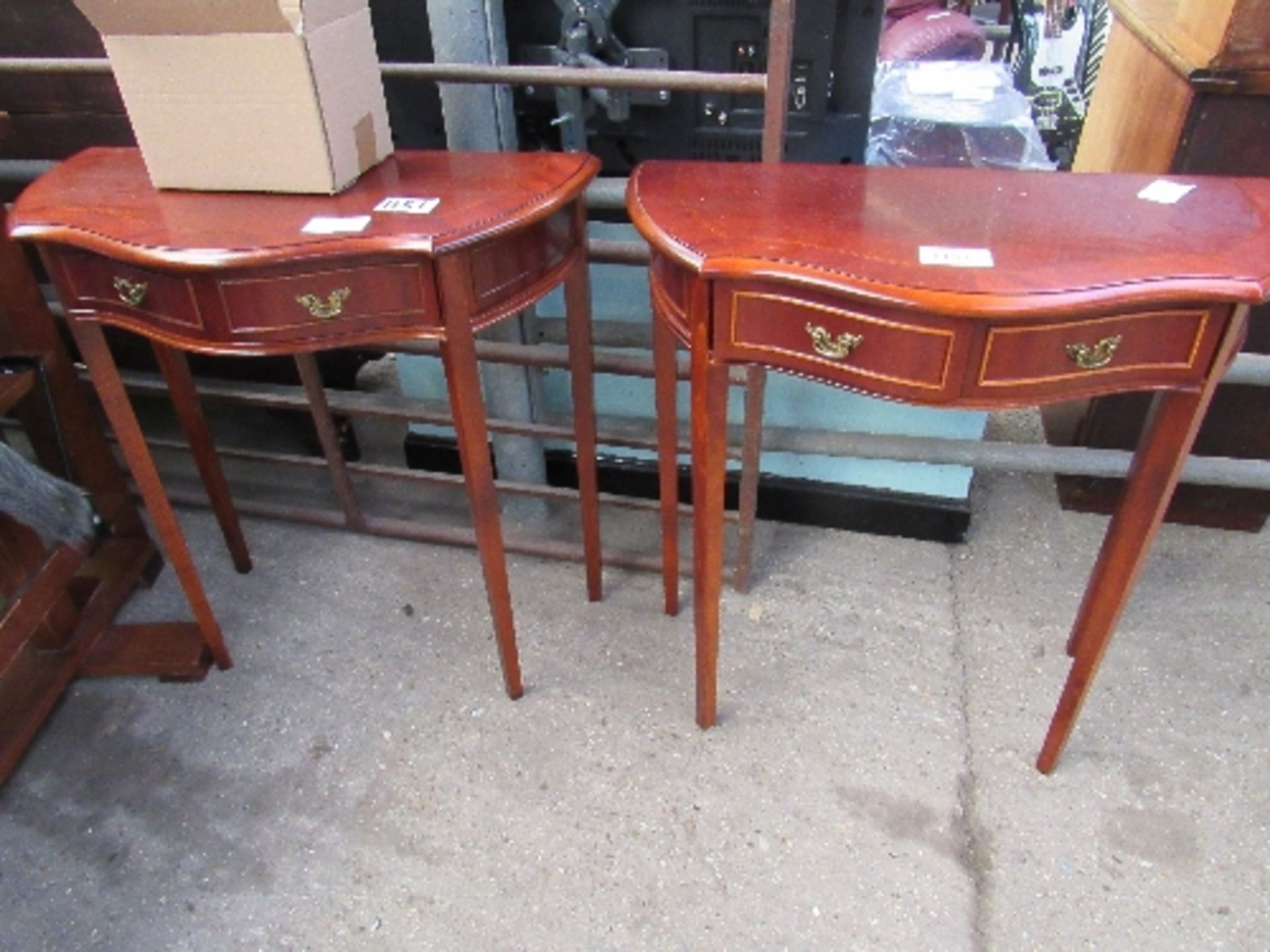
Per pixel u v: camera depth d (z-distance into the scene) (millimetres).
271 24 1072
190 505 2014
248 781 1463
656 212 1134
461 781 1447
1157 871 1292
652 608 1745
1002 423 2166
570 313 1414
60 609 1589
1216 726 1485
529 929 1259
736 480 1897
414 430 2053
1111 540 1380
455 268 1123
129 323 1226
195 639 1661
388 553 1894
